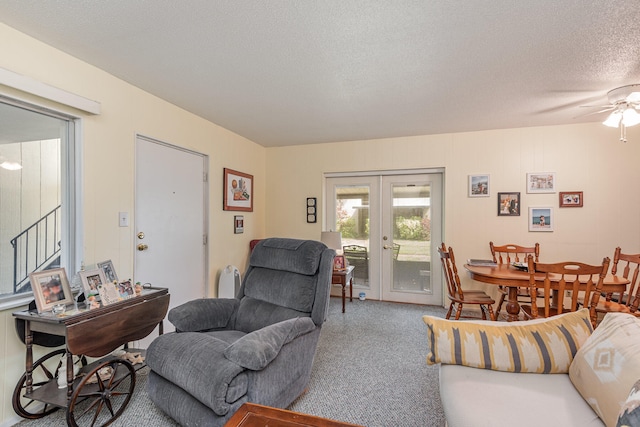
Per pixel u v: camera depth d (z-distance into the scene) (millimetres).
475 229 3855
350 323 3391
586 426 1091
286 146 4684
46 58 1937
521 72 2316
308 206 4582
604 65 2191
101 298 1832
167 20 1722
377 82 2508
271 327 1699
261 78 2441
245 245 4223
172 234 2996
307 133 4008
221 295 3598
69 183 2123
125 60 2158
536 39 1892
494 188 3793
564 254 3564
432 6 1606
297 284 2102
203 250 3441
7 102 1802
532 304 2430
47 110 1969
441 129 3799
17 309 1809
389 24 1759
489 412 1161
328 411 1837
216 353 1568
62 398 1686
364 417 1782
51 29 1795
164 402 1633
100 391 1719
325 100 2885
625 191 3398
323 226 4535
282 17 1697
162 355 1657
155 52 2057
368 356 2576
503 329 1536
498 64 2201
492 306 3777
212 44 1963
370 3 1584
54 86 1973
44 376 1916
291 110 3150
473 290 3748
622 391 1047
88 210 2184
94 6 1602
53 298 1750
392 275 4340
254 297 2271
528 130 3688
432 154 4031
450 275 3229
